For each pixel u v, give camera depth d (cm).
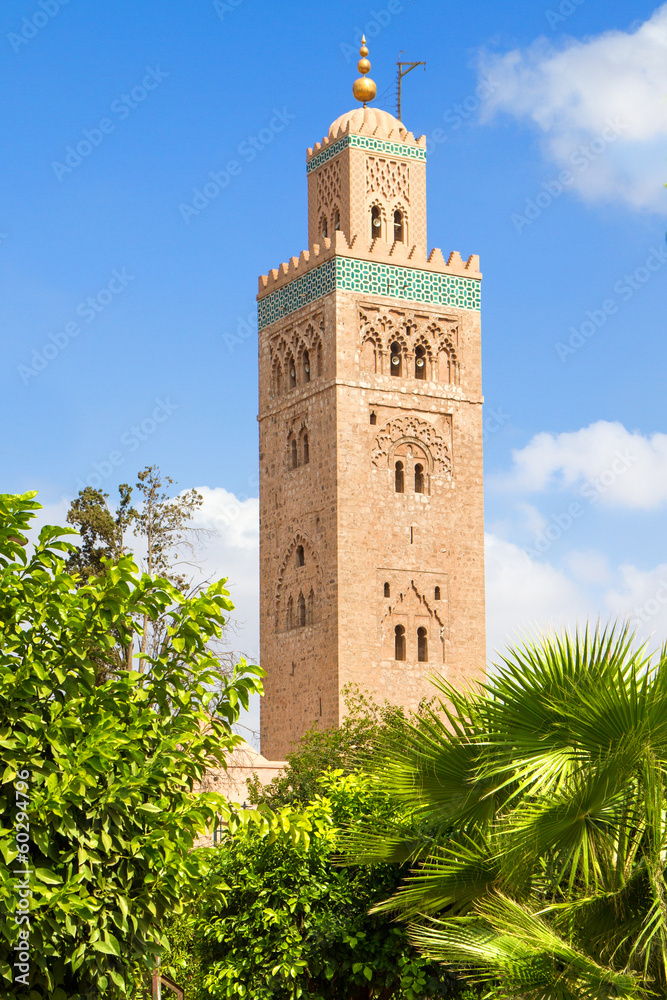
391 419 7631
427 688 7475
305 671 7544
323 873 2420
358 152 7831
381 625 7444
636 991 1666
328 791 2561
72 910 1488
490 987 1891
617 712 1728
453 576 7669
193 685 1723
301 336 7856
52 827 1530
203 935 2603
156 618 1664
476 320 7956
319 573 7531
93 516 7200
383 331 7688
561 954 1698
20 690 1526
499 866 1897
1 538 1577
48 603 1569
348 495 7469
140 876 1614
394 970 2356
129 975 1609
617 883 1778
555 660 1825
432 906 1980
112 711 1614
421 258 7819
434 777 1983
